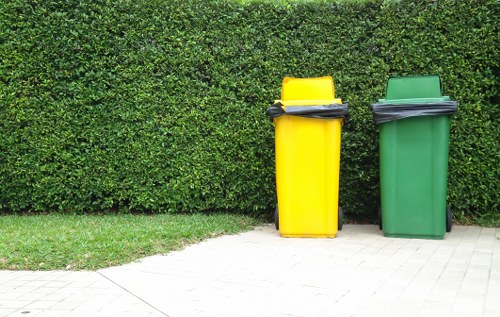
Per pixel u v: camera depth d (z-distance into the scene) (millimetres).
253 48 6922
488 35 6387
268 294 3645
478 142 6453
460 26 6461
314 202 5785
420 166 5680
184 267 4402
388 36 6645
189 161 6992
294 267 4398
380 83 6660
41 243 4988
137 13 6922
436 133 5602
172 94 6973
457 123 6469
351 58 6723
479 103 6422
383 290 3713
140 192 7059
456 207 6625
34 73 6891
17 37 6836
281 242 5527
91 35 6863
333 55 6770
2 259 4527
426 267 4375
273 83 6891
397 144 5734
